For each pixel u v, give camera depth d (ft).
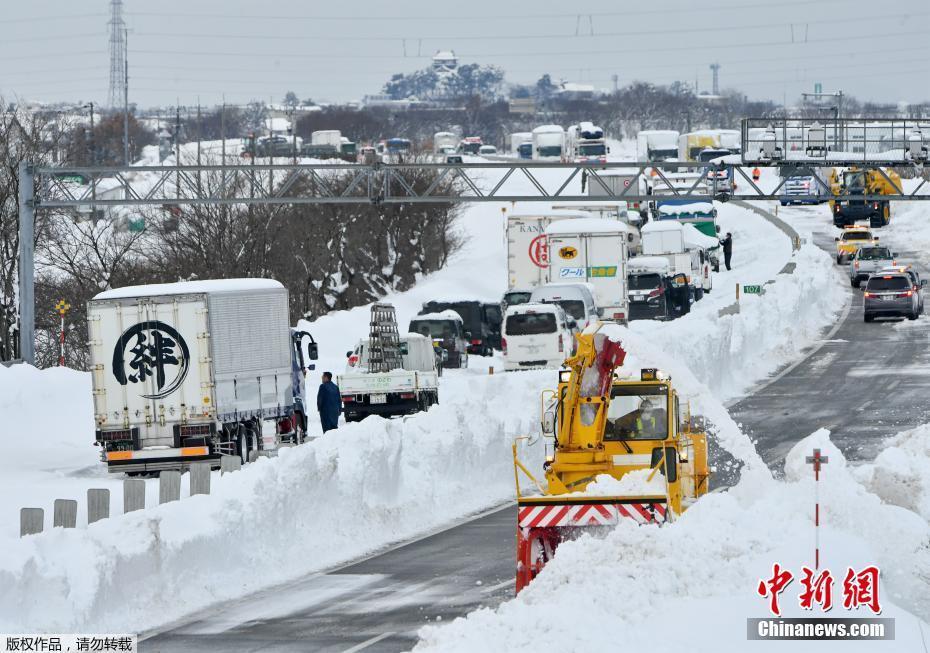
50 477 304.50
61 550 164.66
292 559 198.18
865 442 299.17
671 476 159.53
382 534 221.87
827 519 162.30
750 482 179.42
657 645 113.39
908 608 140.46
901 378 411.75
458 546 207.51
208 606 171.63
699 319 430.20
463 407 272.10
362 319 627.46
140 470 307.37
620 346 166.20
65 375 394.93
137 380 309.01
